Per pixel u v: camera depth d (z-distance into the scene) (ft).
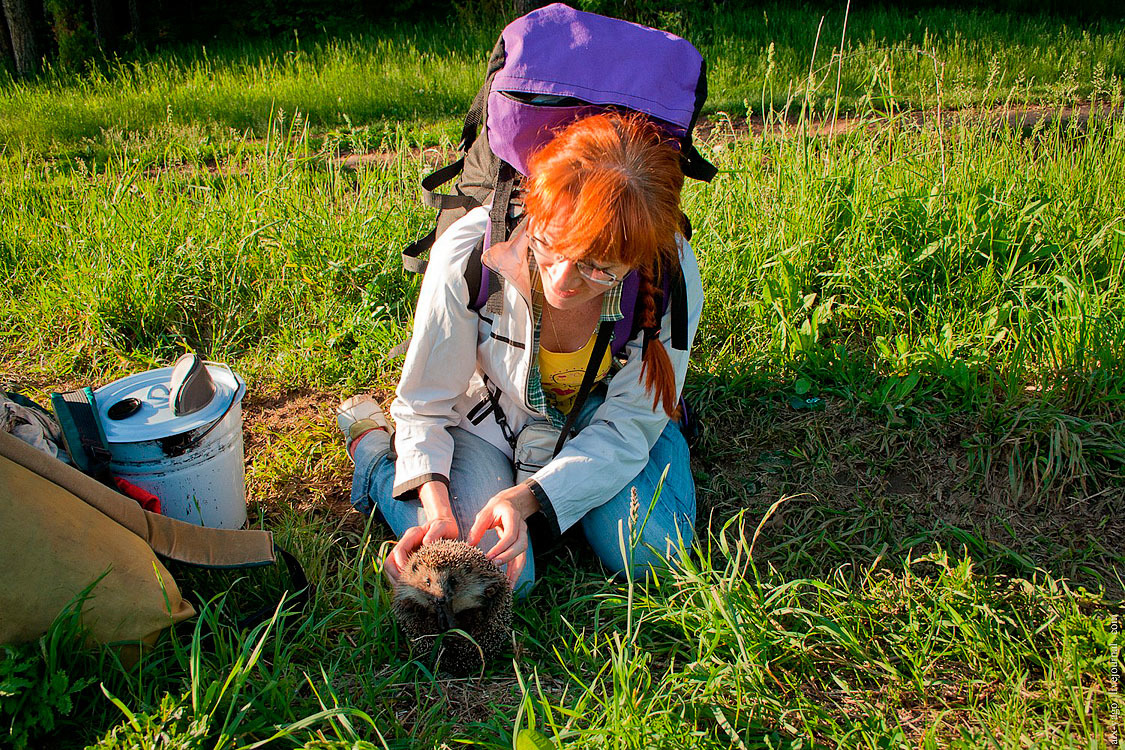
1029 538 11.03
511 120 8.48
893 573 10.59
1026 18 41.22
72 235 17.57
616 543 10.30
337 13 50.88
